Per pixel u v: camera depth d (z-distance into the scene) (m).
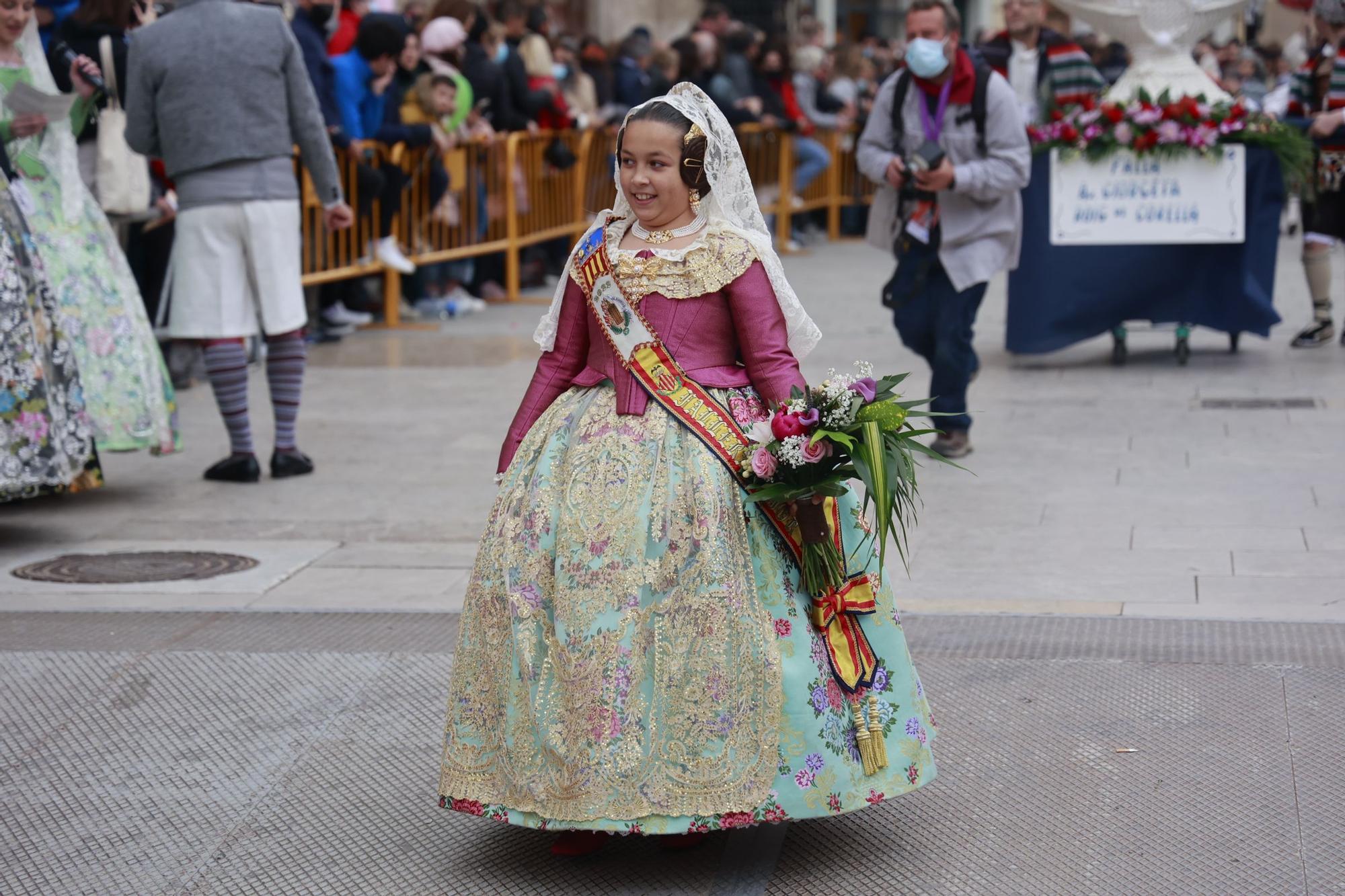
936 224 8.45
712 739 3.88
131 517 7.93
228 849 4.35
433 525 7.69
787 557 4.07
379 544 7.38
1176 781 4.57
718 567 3.89
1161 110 10.77
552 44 17.91
